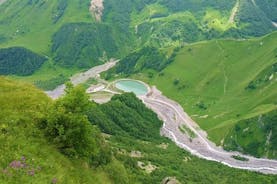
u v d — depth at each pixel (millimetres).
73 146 52625
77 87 53375
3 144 47125
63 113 51781
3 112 53719
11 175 43312
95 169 58906
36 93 62844
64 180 47250
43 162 47469
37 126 53250
